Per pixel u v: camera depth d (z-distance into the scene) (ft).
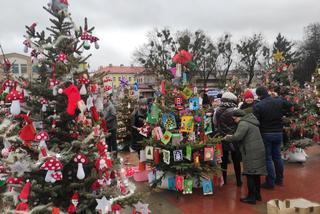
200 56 147.64
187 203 17.42
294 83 27.58
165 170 19.20
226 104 19.63
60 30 12.62
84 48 12.51
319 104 28.25
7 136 12.09
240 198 17.78
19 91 11.51
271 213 13.76
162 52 134.31
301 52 165.48
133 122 26.43
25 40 12.16
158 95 20.31
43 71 12.67
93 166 12.03
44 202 11.54
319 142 30.35
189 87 19.72
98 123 12.43
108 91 12.91
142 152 20.06
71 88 10.90
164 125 18.94
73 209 10.96
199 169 18.47
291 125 25.52
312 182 20.66
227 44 157.69
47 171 10.95
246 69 158.92
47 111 12.24
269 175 19.45
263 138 19.22
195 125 19.30
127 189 12.91
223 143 19.77
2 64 11.97
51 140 11.92
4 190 13.33
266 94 19.57
